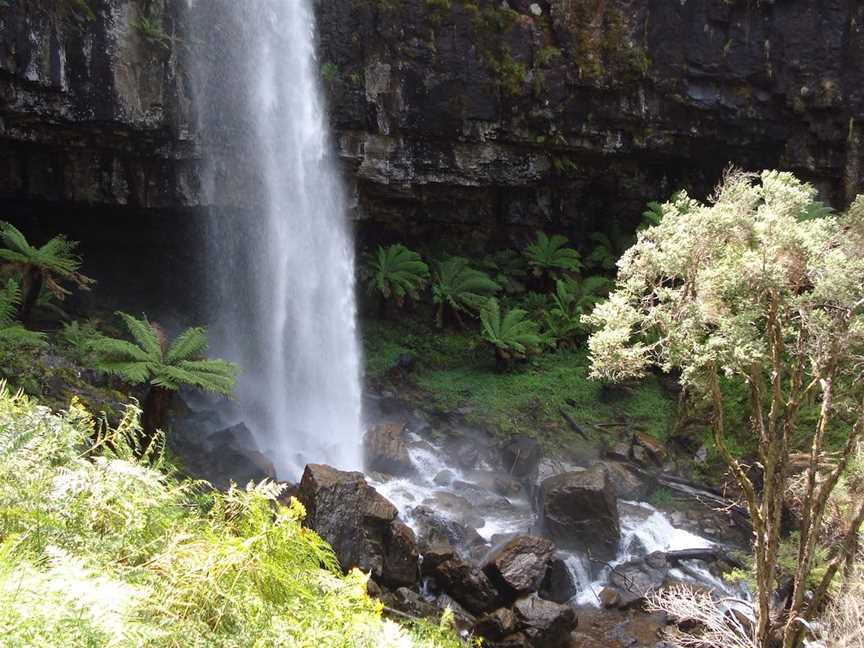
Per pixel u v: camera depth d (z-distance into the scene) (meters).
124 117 13.08
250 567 2.06
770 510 7.13
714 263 6.65
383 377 16.66
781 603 9.73
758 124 18.41
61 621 1.51
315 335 17.06
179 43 13.77
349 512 9.34
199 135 14.41
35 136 12.81
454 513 12.12
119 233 15.64
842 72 18.12
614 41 17.22
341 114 16.08
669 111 18.03
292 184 16.12
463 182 17.73
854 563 7.42
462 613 9.47
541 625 9.26
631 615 10.38
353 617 2.13
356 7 15.86
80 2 12.24
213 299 16.42
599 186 19.69
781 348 6.73
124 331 14.87
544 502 11.73
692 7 17.47
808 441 13.15
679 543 12.27
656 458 14.41
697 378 6.79
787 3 17.77
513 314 17.08
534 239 19.98
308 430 15.34
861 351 7.34
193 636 1.78
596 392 16.41
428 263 19.11
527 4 17.09
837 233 6.73
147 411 10.05
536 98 17.17
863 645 6.75
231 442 11.95
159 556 2.01
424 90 16.45
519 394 16.34
